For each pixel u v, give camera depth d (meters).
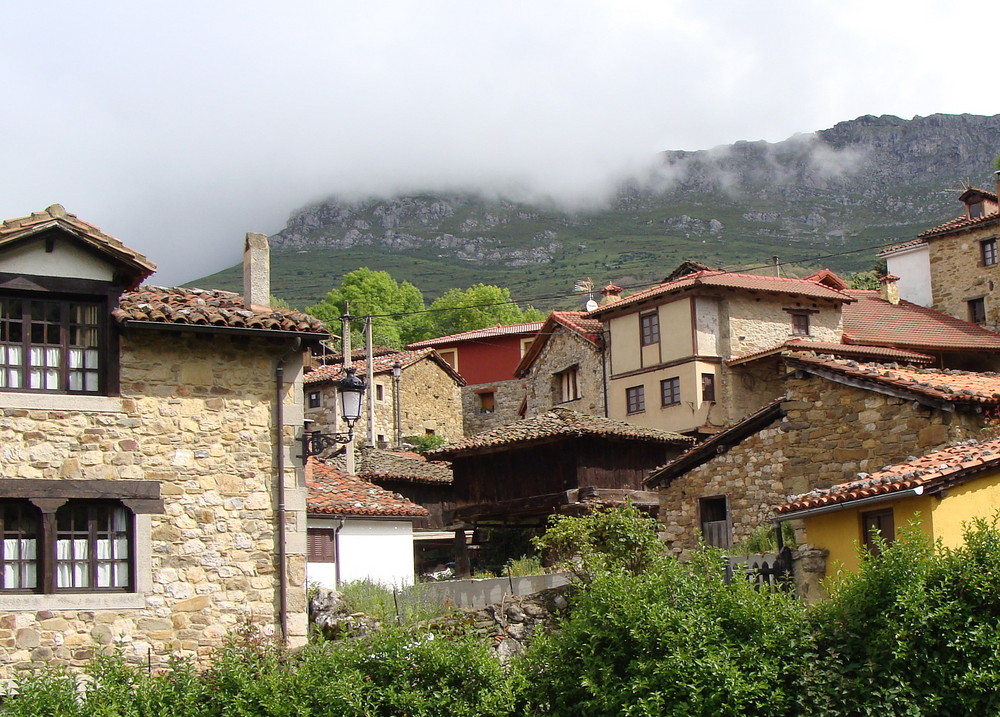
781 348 38.81
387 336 74.25
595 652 16.16
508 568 27.61
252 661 16.70
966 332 45.38
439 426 54.62
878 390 21.19
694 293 40.84
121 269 19.06
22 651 17.48
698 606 15.94
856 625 15.09
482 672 16.39
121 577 18.41
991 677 14.00
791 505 19.42
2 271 18.28
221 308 19.81
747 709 15.05
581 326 46.03
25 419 18.09
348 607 21.91
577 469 31.22
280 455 19.61
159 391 19.03
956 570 14.90
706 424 40.00
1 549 17.80
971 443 19.28
